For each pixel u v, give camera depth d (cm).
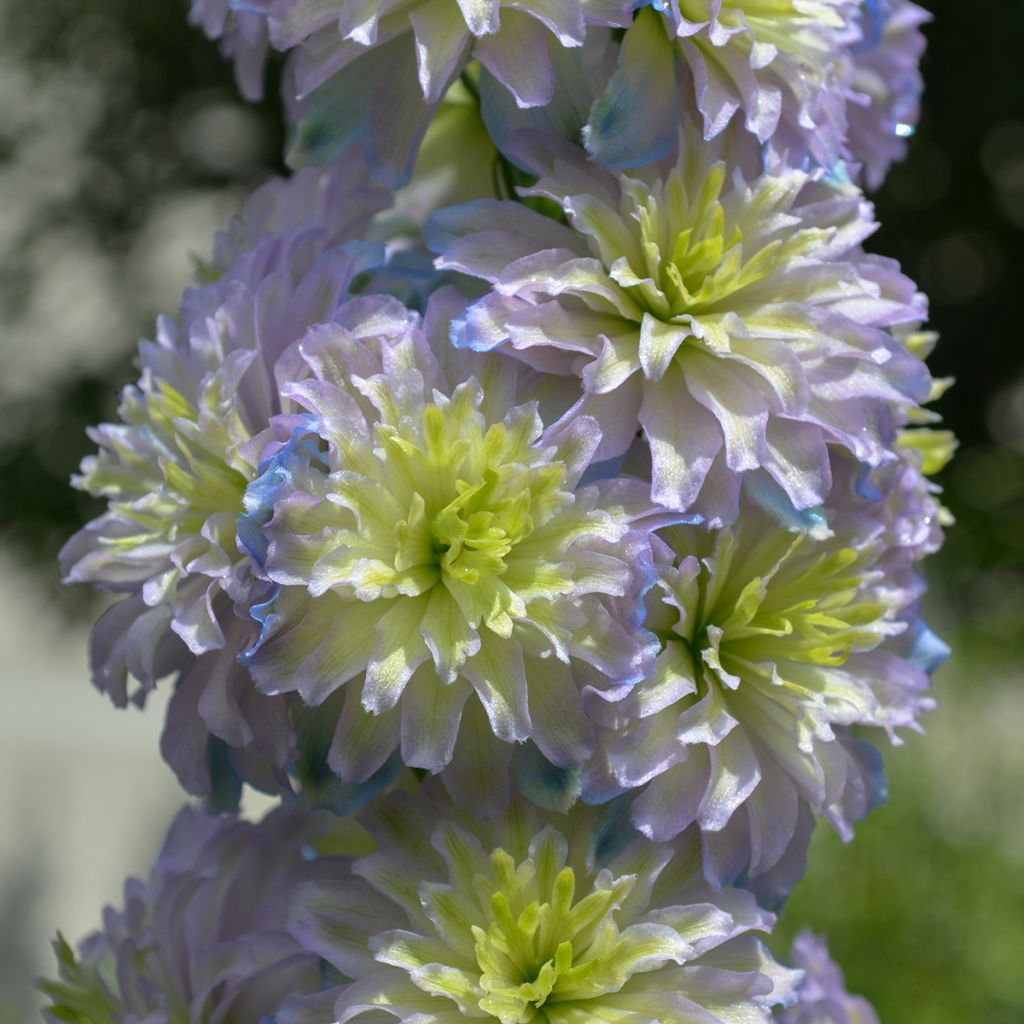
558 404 42
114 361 118
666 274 43
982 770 90
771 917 42
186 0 120
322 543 40
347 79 44
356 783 41
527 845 42
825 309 43
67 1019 45
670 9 42
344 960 42
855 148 50
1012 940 80
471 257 42
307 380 41
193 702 43
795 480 42
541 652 41
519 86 42
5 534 117
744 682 43
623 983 41
